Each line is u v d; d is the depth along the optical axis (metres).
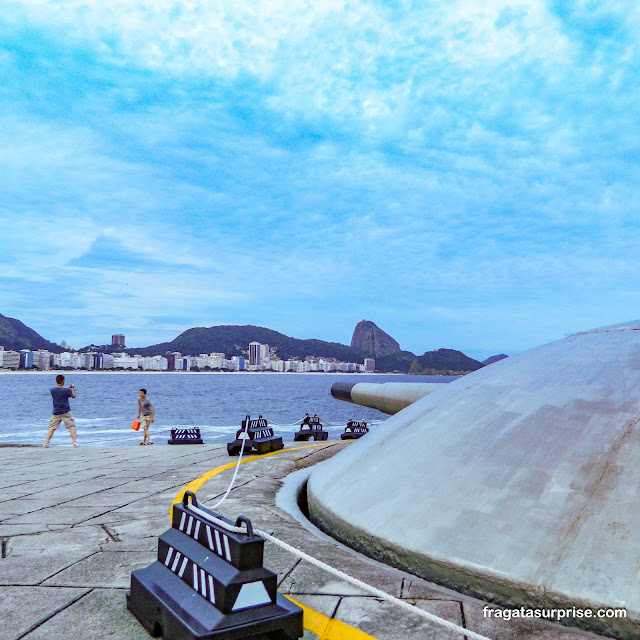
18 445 10.54
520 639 2.18
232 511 4.14
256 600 1.96
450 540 2.83
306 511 4.68
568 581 2.39
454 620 2.33
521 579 2.48
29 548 3.31
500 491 3.00
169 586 2.19
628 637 2.21
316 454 7.41
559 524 2.66
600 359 3.88
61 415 10.66
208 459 7.46
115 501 4.70
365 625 2.27
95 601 2.51
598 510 2.65
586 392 3.52
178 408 61.47
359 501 3.54
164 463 7.20
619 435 3.04
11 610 2.41
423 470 3.48
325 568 2.13
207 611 1.94
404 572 2.92
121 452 8.98
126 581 2.75
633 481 2.73
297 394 102.25
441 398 4.46
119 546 3.33
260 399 83.69
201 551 2.18
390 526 3.13
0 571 2.90
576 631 2.28
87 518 4.07
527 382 3.95
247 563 1.97
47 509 4.41
